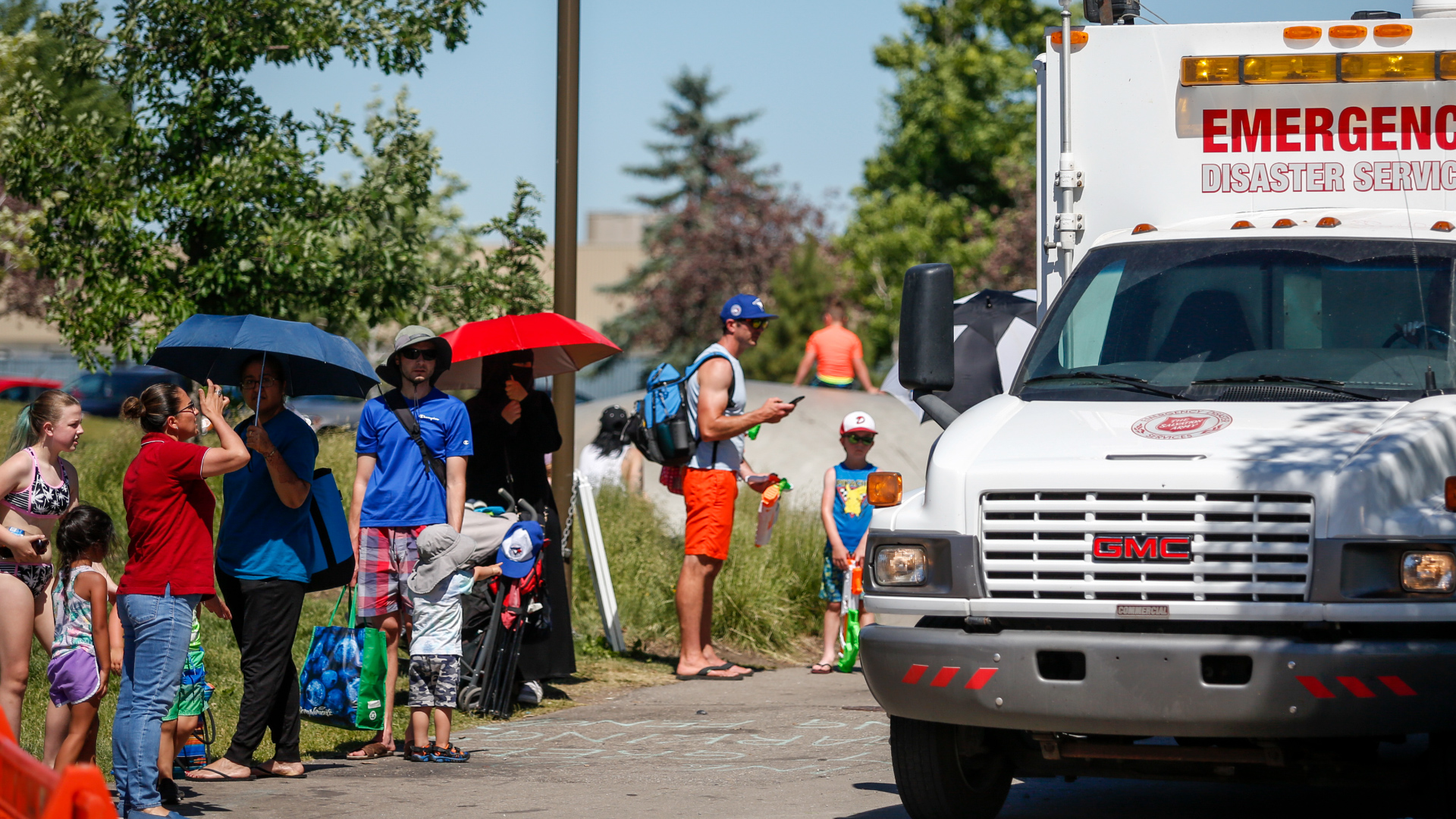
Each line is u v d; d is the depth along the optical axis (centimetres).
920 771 928
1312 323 986
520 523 1387
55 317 2230
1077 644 812
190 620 984
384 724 1233
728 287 8088
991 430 927
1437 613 775
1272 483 804
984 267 6912
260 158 2192
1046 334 1043
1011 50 8006
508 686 1423
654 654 1830
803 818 1006
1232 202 1120
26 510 1062
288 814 1010
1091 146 1140
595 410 3108
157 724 967
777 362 7519
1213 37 1122
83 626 1005
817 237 8175
